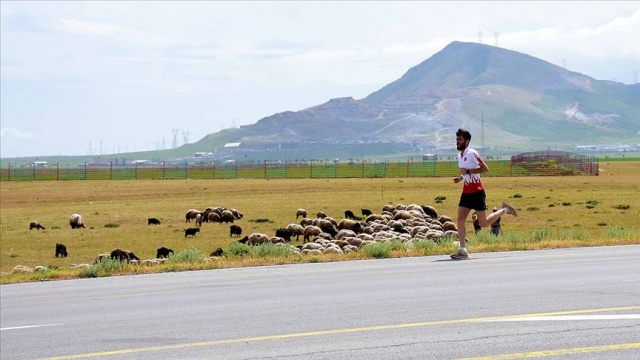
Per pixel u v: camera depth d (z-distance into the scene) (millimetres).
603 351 10945
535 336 12039
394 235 40531
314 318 14672
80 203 103688
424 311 14812
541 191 110562
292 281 20547
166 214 83938
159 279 22734
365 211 74125
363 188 122562
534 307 14648
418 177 161375
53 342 13570
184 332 13891
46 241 61375
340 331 13180
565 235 32625
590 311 13977
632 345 11234
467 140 23922
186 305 17203
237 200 101875
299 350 11805
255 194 113562
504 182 134750
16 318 16547
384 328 13258
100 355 12227
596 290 16562
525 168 180625
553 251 25922
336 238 41281
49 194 122000
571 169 173750
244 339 12914
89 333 14312
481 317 13844
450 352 11211
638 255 23844
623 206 80688
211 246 56312
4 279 25609
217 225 71750
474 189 23812
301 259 26609
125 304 17859
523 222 68250
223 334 13492
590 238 31984
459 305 15320
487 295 16453
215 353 11922
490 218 23969
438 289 17703
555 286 17375
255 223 73062
